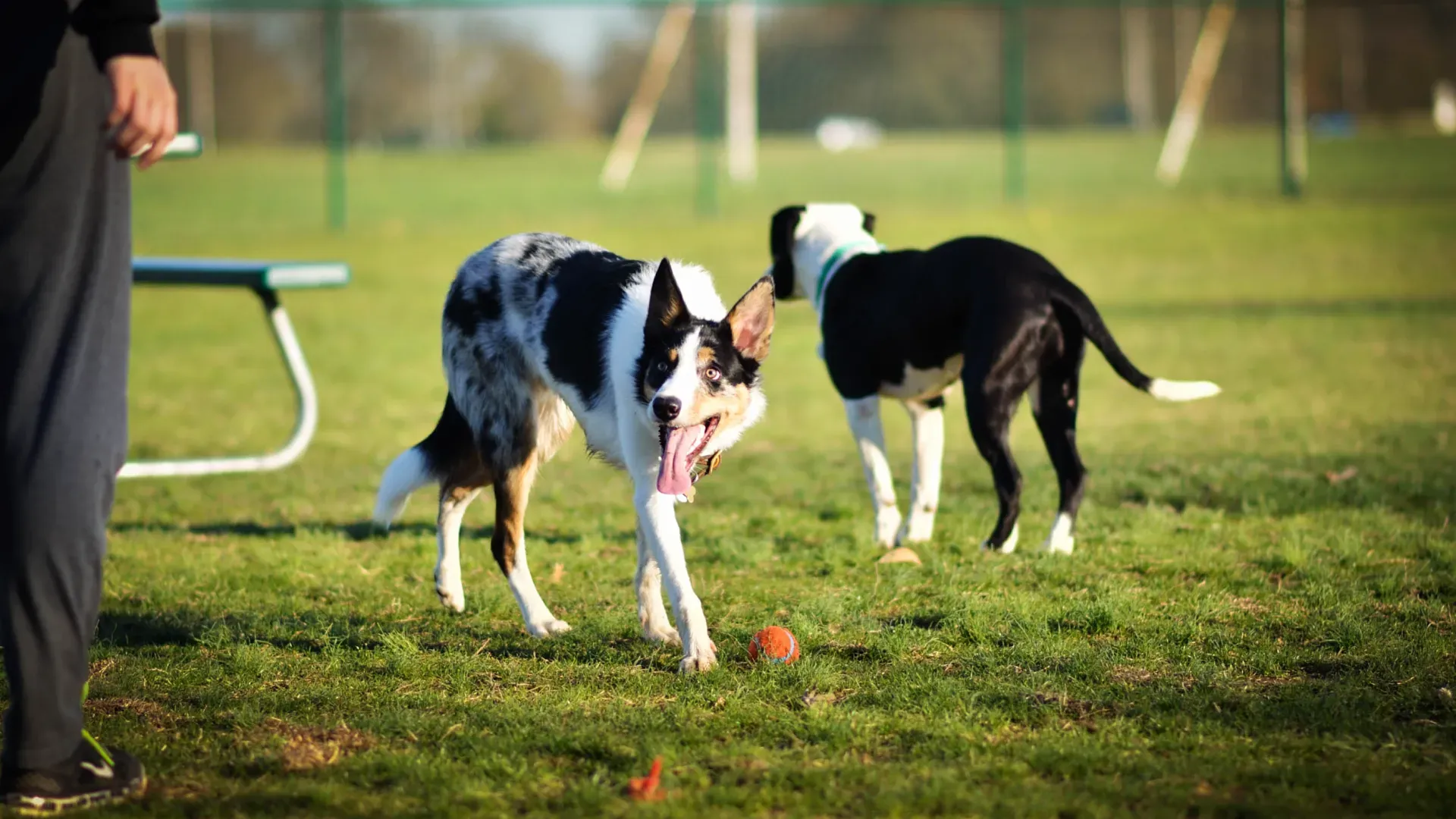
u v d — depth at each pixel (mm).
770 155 49938
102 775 4285
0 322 3961
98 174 4020
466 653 6113
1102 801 4305
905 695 5344
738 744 4852
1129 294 19656
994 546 7805
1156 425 11953
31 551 3922
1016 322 7445
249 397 13883
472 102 55500
